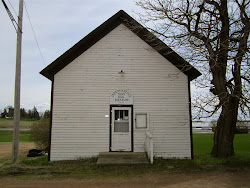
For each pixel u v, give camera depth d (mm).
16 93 11781
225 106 10750
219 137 12281
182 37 11250
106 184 7445
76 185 7352
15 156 11531
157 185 7277
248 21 10820
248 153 13047
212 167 9891
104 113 12234
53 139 11914
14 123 11680
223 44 10703
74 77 12398
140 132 12195
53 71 12359
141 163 10344
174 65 12695
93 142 12023
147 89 12492
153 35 12008
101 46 12703
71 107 12188
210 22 11477
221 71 11727
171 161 11227
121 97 12375
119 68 12570
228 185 7168
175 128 12258
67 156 11844
